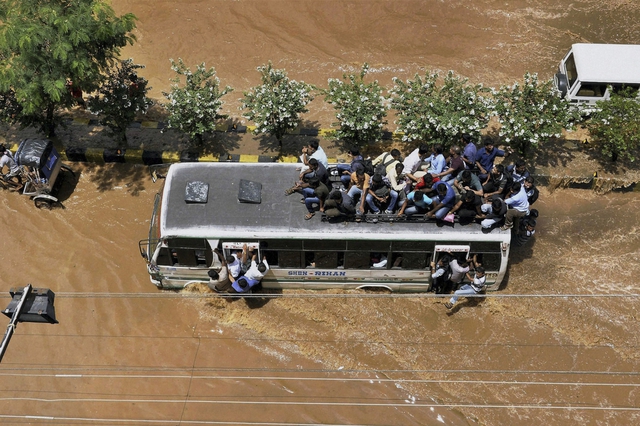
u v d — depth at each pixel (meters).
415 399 12.26
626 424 11.79
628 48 17.48
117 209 15.79
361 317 13.55
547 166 16.28
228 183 13.42
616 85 16.83
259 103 15.75
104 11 14.45
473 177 13.02
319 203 12.77
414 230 12.52
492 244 12.57
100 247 14.92
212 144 17.02
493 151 13.84
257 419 11.93
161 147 16.95
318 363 12.88
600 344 13.05
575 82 17.06
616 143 15.33
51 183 15.39
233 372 12.70
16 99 15.16
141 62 20.09
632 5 21.88
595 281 14.12
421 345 13.11
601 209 15.76
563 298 13.77
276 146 16.98
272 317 13.57
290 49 20.45
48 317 7.73
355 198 12.84
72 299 13.88
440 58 20.06
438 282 13.55
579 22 21.30
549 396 12.23
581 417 11.90
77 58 14.03
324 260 13.07
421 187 12.56
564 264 14.48
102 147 16.97
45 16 14.13
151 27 21.34
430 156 14.26
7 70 13.74
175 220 12.75
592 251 14.77
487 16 21.48
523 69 19.61
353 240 12.56
